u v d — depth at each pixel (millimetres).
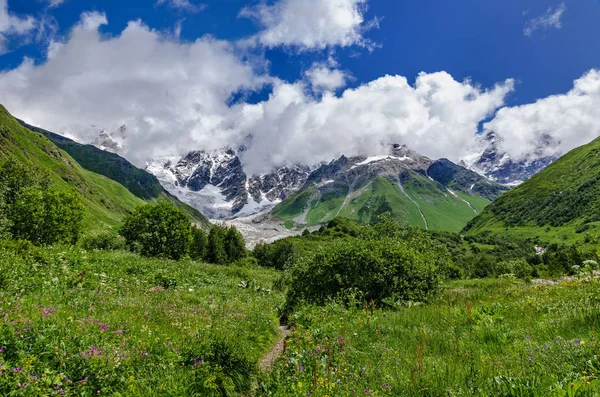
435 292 21109
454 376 6777
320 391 6676
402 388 6621
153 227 62281
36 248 21234
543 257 103688
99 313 11555
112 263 26391
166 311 14211
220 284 31656
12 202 60469
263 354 12461
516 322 11391
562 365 6445
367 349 9859
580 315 10242
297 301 22062
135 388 7027
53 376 6320
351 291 19891
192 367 8492
